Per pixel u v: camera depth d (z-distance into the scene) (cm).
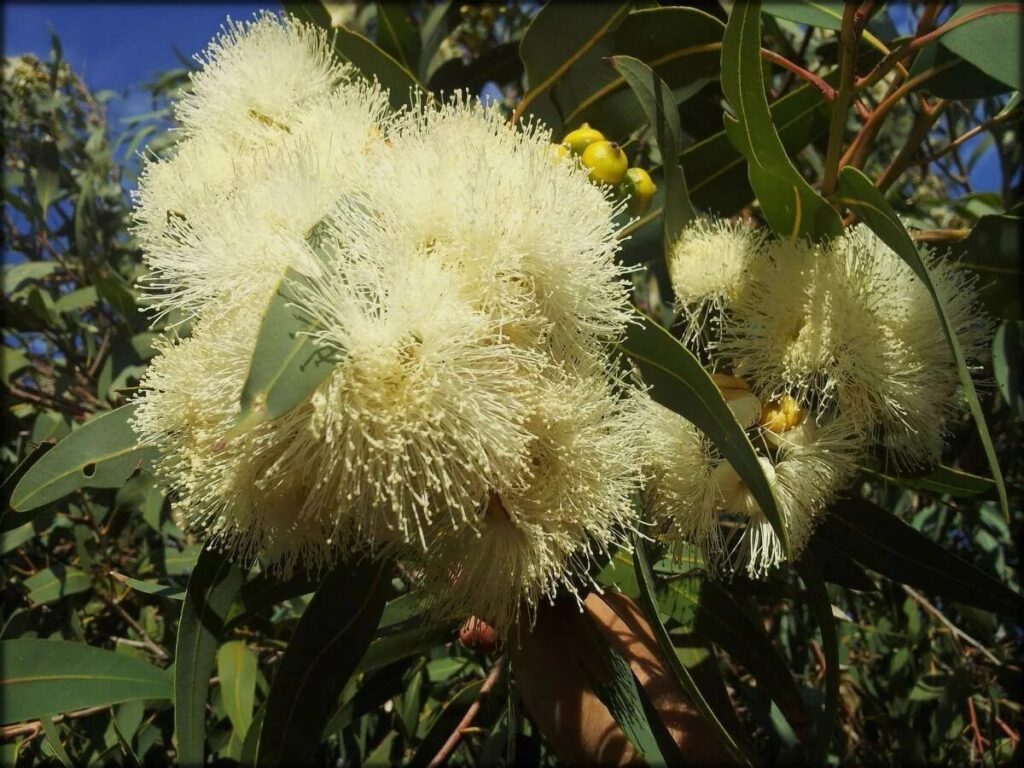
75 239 50
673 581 31
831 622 29
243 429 19
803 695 40
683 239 30
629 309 26
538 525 24
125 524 40
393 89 34
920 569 31
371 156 26
